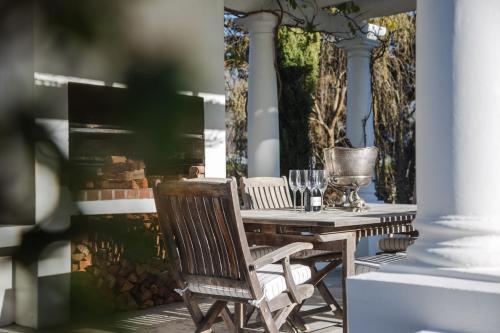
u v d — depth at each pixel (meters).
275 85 6.60
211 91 5.30
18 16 4.35
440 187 2.32
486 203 2.26
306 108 8.49
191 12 5.14
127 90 4.78
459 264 2.28
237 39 9.98
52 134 4.36
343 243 3.54
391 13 7.08
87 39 4.54
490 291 2.05
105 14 4.64
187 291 3.29
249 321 4.37
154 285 5.04
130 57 4.79
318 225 3.31
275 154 6.59
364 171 4.09
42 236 4.32
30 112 4.28
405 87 11.20
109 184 4.77
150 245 5.03
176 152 5.12
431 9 2.33
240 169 10.36
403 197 11.22
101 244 4.72
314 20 7.05
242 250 2.94
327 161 4.17
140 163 4.93
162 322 4.47
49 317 4.33
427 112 2.35
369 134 7.63
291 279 3.19
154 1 4.91
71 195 4.51
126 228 4.88
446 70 2.29
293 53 8.38
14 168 4.40
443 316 2.15
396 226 4.02
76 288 4.58
